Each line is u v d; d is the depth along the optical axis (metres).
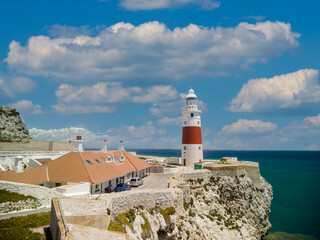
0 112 64.19
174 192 43.00
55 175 44.19
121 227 28.77
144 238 33.75
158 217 38.12
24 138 66.44
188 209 48.47
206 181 65.44
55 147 68.94
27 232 23.89
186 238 41.78
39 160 56.72
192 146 83.69
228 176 67.81
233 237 55.12
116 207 31.12
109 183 49.88
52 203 24.58
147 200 37.78
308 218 73.88
